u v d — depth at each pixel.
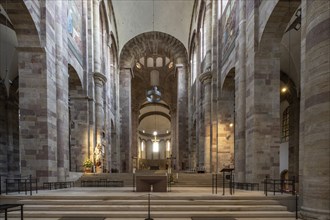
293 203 10.06
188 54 38.78
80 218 8.93
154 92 48.62
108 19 30.02
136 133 49.47
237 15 16.70
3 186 13.90
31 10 12.33
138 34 38.84
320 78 7.71
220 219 8.80
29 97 13.30
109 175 18.98
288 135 23.95
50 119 13.77
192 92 35.78
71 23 18.14
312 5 8.05
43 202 10.01
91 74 22.20
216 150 21.41
